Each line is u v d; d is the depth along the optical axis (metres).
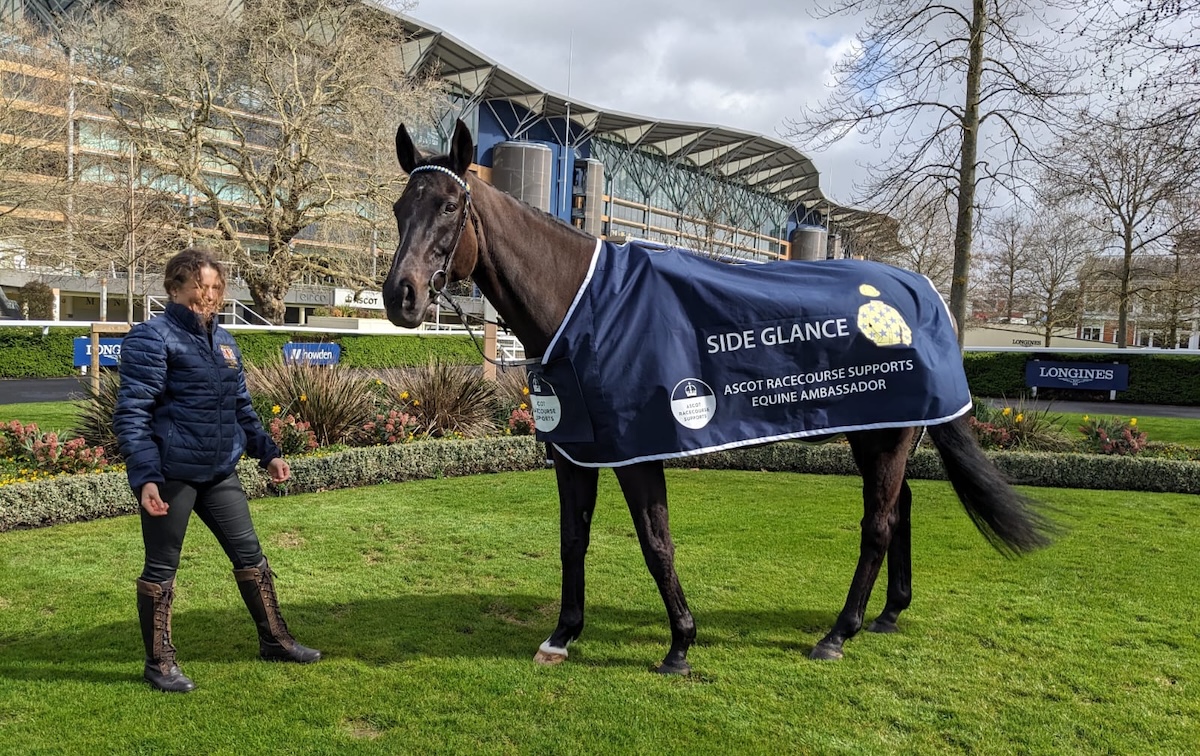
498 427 8.77
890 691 2.96
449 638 3.46
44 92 16.12
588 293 2.94
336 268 20.97
